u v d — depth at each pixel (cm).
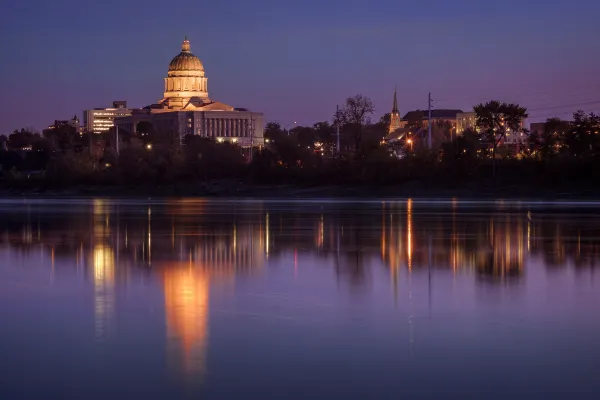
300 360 2900
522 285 4403
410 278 4669
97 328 3369
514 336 3231
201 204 13825
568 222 8756
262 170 19675
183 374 2742
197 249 6147
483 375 2730
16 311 3709
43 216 10112
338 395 2541
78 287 4356
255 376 2716
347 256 5697
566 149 17612
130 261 5428
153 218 9669
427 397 2527
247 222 8931
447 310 3728
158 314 3641
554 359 2911
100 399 2508
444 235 7219
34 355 2958
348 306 3828
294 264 5275
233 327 3384
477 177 17288
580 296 4062
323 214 10456
